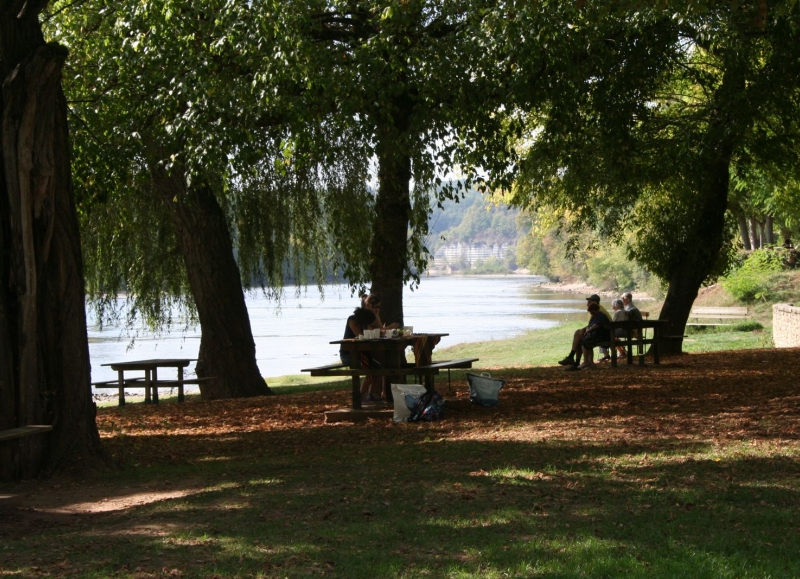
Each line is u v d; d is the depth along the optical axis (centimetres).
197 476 834
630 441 887
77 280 895
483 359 2797
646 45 1532
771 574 470
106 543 585
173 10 1299
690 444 849
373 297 1250
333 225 1723
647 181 1873
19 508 721
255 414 1320
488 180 1440
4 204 851
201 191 1711
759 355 1881
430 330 4906
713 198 2008
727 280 3909
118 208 1809
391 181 1517
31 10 868
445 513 632
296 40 1248
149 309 1966
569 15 1337
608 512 618
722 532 559
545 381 1520
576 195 1967
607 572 480
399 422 1107
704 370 1598
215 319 1752
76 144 1339
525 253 14838
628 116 1547
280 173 1530
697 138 1736
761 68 1709
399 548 549
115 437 1141
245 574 503
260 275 1914
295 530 602
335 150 1482
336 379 2381
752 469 727
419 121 1303
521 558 515
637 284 8138
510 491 694
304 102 1277
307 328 5128
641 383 1416
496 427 1027
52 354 874
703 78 1811
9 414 839
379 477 771
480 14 1341
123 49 1366
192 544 574
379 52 1278
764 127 1912
